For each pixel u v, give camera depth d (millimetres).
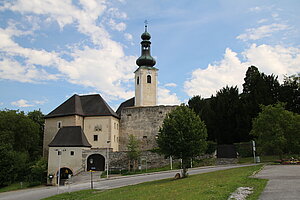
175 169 45156
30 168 52562
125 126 61125
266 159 44875
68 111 57000
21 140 60156
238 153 48875
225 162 47625
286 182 18250
